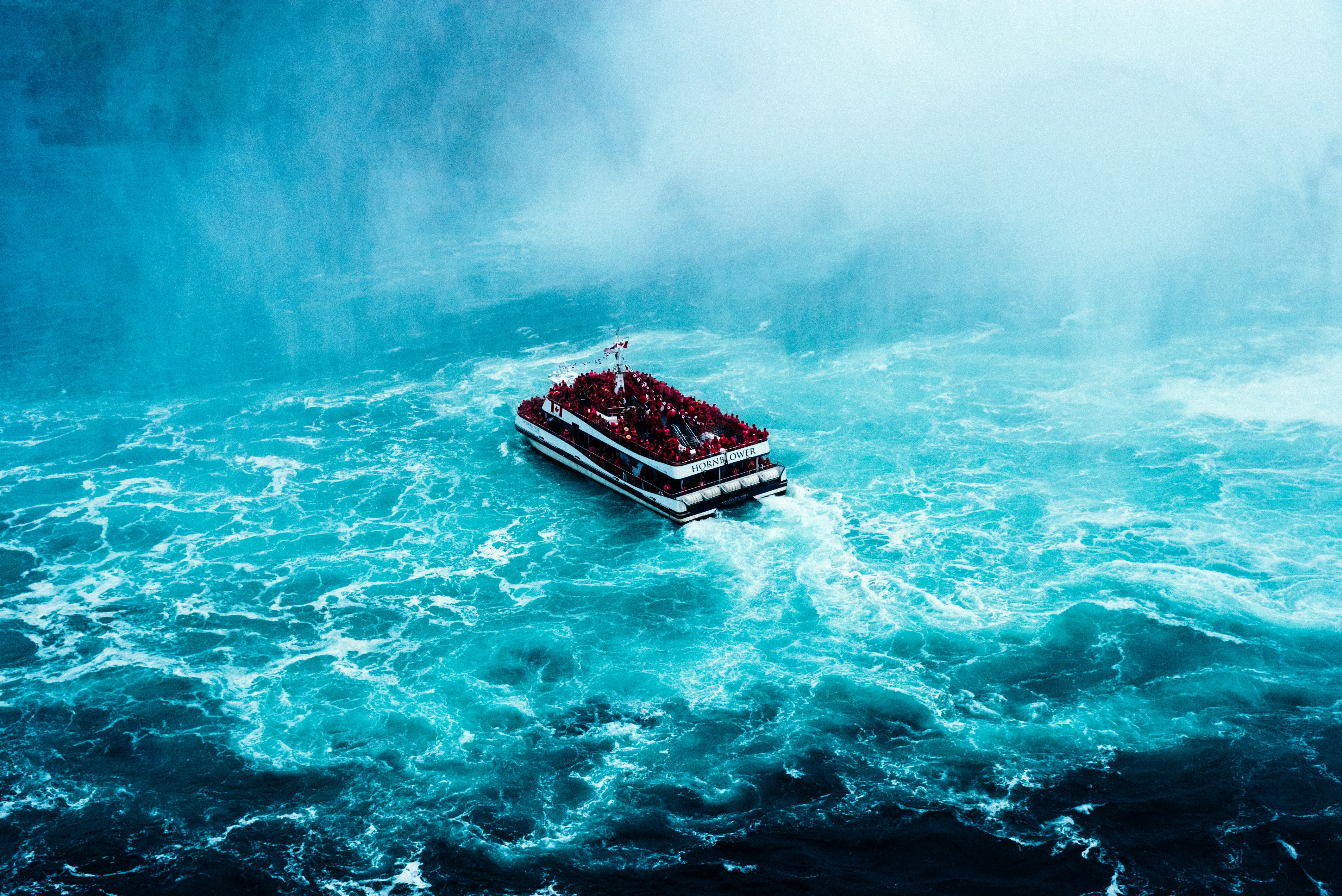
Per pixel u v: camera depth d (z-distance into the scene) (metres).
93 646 97.44
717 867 71.88
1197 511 115.38
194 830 75.88
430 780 80.25
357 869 72.31
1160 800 76.50
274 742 84.69
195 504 123.31
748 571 107.38
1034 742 82.69
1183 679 89.06
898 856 72.56
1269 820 74.38
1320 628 95.00
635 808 77.25
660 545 112.62
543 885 70.75
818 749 82.75
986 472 126.31
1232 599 99.62
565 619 100.38
